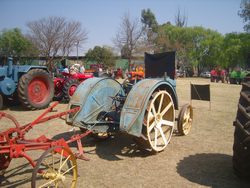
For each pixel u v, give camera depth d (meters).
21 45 33.03
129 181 4.58
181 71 49.53
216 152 5.88
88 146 6.16
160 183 4.52
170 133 6.02
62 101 12.05
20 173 4.79
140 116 5.12
